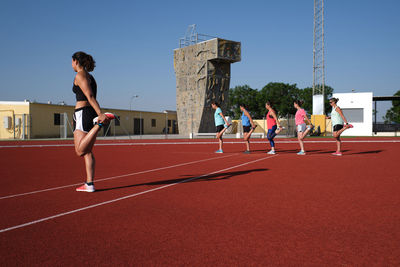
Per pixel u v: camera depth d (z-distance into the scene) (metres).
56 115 35.66
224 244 2.82
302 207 4.04
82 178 6.48
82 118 4.89
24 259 2.54
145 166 8.29
